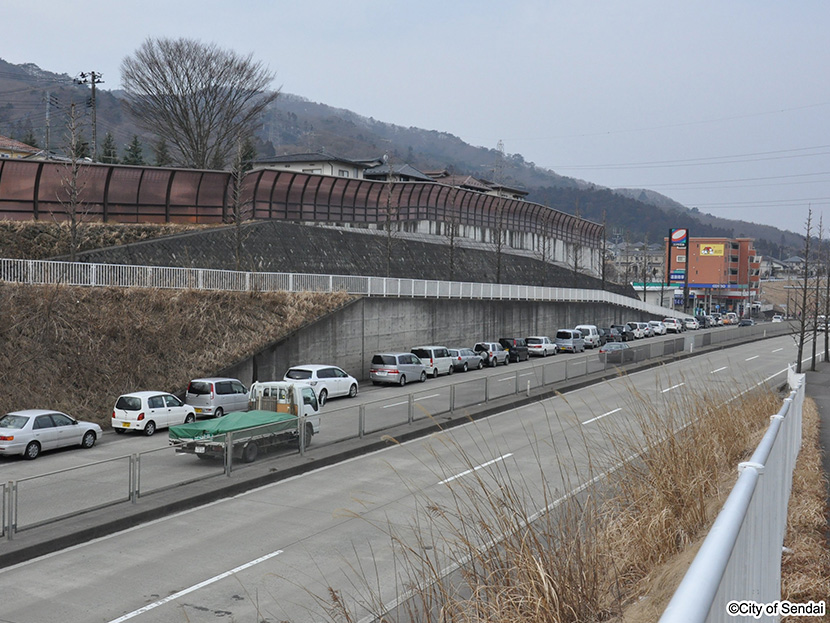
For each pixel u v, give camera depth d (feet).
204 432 58.03
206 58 188.85
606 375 124.36
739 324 311.27
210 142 204.44
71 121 135.33
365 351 127.44
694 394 46.39
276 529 45.32
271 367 105.81
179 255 124.67
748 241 433.07
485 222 249.75
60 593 34.65
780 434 23.71
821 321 197.88
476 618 19.13
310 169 284.20
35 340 80.64
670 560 21.63
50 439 66.95
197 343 97.40
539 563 18.62
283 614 31.83
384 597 33.45
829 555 24.59
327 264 160.15
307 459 63.62
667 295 404.57
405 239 195.93
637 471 29.60
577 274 277.23
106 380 84.84
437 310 150.41
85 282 90.48
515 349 161.68
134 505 48.62
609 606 19.88
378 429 77.10
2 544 40.11
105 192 131.23
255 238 144.97
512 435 75.56
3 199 119.14
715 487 28.71
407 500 51.42
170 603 33.37
